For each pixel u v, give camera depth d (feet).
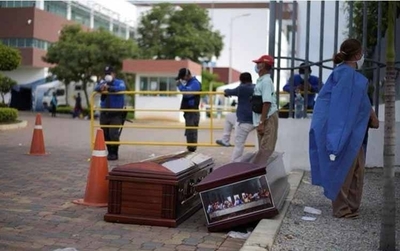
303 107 32.19
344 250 15.67
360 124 19.22
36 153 36.63
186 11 136.67
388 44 15.40
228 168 18.31
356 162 19.60
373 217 19.90
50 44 135.64
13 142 45.11
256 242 15.57
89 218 19.42
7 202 21.59
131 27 166.30
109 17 159.63
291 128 30.42
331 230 17.89
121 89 34.65
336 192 19.16
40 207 20.89
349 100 19.08
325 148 19.31
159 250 15.94
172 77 108.27
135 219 18.66
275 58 30.07
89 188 21.56
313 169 19.93
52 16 141.69
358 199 19.85
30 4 135.03
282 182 22.02
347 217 19.63
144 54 131.54
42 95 134.62
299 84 34.68
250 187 18.16
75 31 123.85
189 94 34.37
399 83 31.96
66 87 130.93
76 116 106.32
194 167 20.90
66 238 16.84
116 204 18.90
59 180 26.89
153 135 62.69
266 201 18.19
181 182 18.98
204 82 135.23
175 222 18.47
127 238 17.06
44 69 139.23
